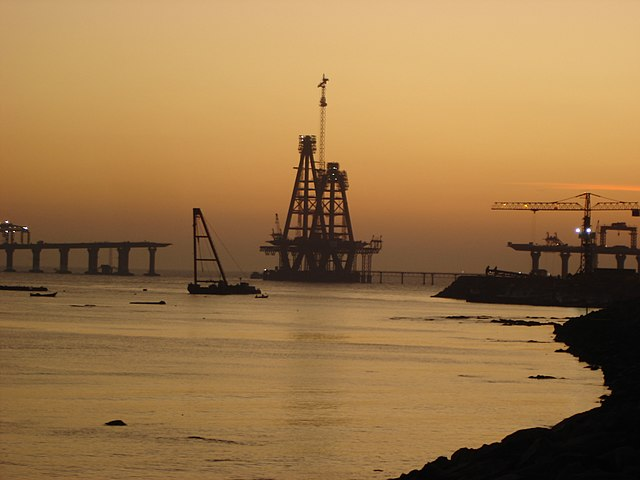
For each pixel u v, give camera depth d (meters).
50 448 121.69
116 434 131.75
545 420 147.62
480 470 80.94
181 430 135.62
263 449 123.31
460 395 175.75
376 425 141.88
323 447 125.06
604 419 90.25
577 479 69.62
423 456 120.62
